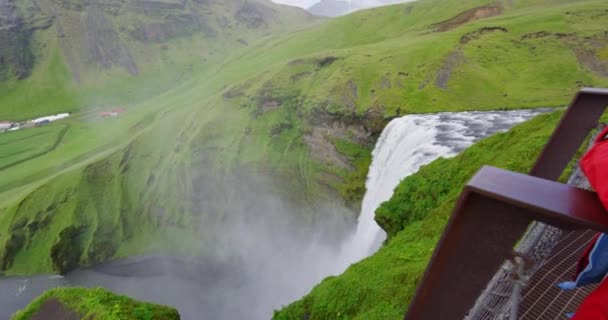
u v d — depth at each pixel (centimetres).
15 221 9300
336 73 9312
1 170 13025
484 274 269
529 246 589
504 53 8000
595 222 193
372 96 7944
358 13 16825
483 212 249
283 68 10906
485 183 241
